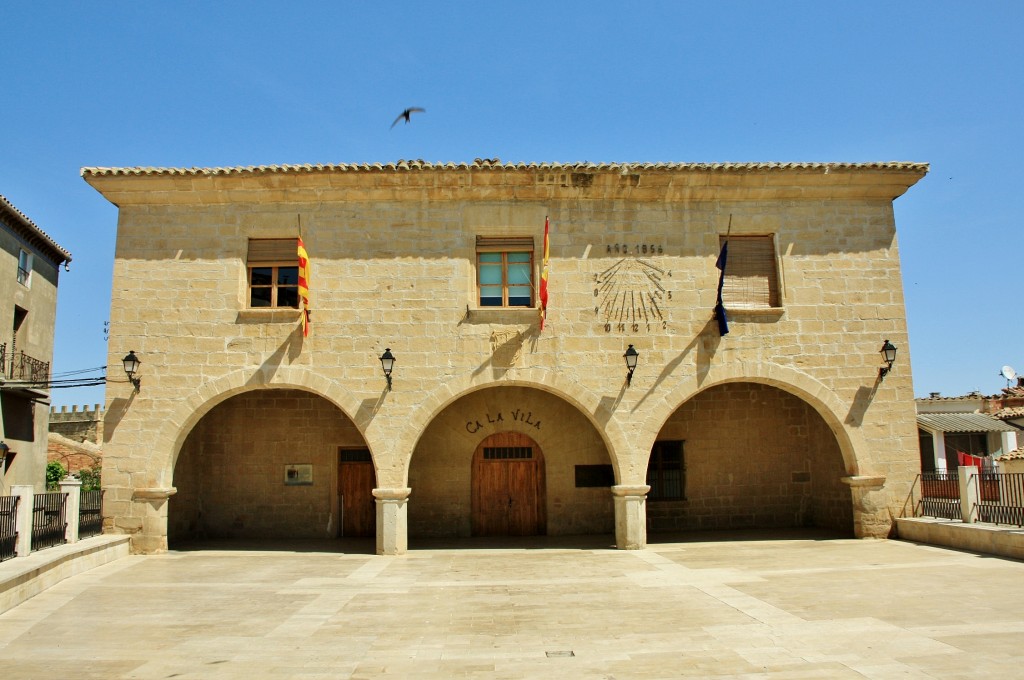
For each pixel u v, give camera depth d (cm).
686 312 1658
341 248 1644
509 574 1323
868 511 1650
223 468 1862
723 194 1691
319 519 1858
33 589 1141
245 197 1647
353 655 815
